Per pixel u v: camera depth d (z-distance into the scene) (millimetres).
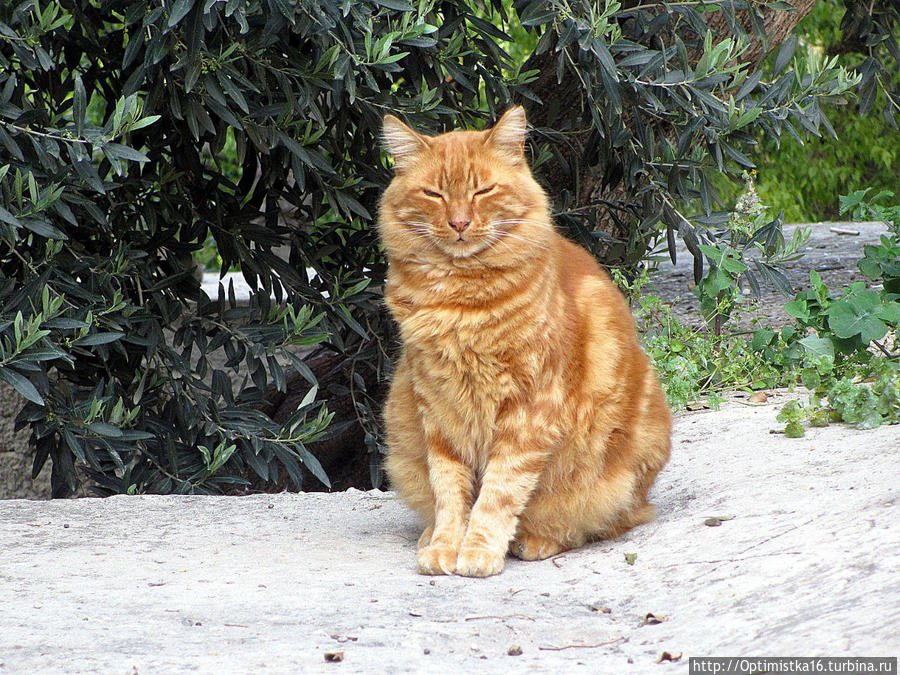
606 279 7191
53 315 8562
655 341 11195
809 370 9812
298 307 10828
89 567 6293
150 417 10656
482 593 5566
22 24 8141
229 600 5473
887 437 7605
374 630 4891
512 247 6172
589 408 6441
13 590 5766
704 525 6156
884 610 4184
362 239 11531
